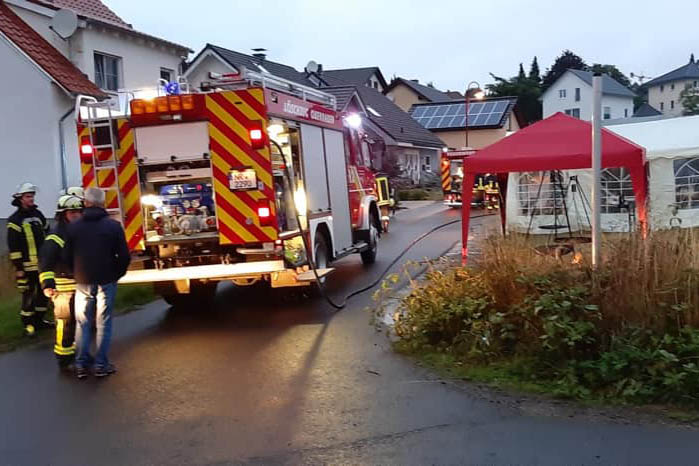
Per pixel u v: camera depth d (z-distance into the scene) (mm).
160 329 8805
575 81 75312
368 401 5812
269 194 8516
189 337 8281
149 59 19109
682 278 6305
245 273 8758
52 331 8914
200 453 4891
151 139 8773
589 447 4766
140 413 5738
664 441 4832
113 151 8812
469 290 7410
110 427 5453
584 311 6227
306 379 6453
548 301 6328
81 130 8906
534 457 4641
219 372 6777
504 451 4746
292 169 9516
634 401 5543
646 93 113875
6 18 15094
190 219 8828
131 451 4977
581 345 6148
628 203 14789
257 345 7746
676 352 5793
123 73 17969
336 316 9094
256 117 8469
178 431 5309
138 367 7082
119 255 6953
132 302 10586
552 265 7035
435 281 7871
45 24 16422
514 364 6363
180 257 8969
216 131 8570
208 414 5645
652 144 15555
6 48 14766
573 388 5770
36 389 6512
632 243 6703
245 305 10125
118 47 17766
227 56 31156
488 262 7398
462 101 53625
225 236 8617
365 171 13539
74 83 15156
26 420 5684
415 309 7496
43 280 7016
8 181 15031
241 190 8539
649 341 5988
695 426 5086
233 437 5152
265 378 6527
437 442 4938
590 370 5887
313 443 4992
